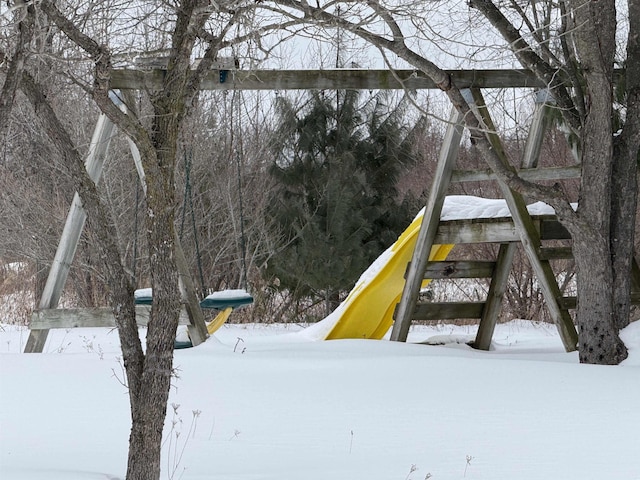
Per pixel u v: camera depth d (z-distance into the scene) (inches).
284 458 331.9
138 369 285.4
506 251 733.3
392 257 740.7
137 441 280.2
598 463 312.0
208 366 564.1
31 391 487.5
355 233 1230.9
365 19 387.5
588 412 409.4
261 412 424.2
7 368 559.8
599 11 589.9
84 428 394.9
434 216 701.9
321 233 1227.9
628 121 611.8
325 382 505.7
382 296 762.8
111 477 288.7
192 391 479.5
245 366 566.9
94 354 626.5
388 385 493.7
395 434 373.4
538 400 441.1
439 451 339.3
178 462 325.7
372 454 336.5
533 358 640.4
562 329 656.4
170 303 285.0
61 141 299.1
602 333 587.8
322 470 307.0
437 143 1663.4
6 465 319.3
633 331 598.2
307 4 380.2
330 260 1225.4
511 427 381.4
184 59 297.3
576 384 482.9
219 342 666.2
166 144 290.8
